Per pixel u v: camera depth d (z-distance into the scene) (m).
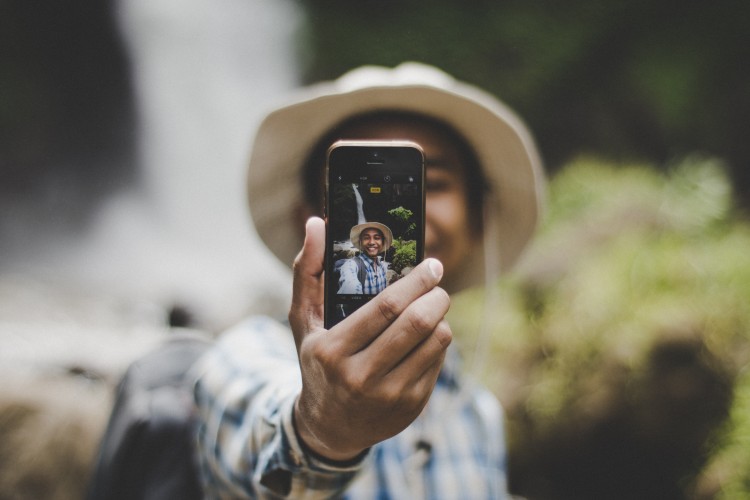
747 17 4.77
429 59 5.78
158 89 8.73
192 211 8.21
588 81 5.34
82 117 8.22
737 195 3.03
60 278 5.96
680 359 1.71
